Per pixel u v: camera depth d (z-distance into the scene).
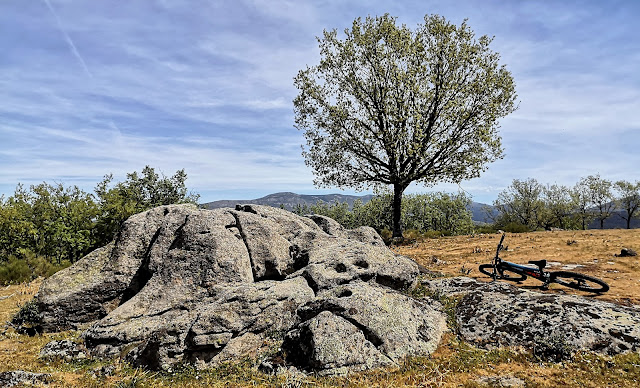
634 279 12.81
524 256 18.08
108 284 12.56
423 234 32.66
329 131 30.45
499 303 10.32
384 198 68.00
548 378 7.30
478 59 28.42
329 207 96.06
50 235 25.73
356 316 8.73
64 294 12.04
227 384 7.69
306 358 8.11
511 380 7.22
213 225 12.90
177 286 11.30
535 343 8.55
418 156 27.84
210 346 8.66
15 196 26.75
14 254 25.03
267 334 9.53
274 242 13.56
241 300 9.66
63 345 9.91
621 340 8.11
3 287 18.88
